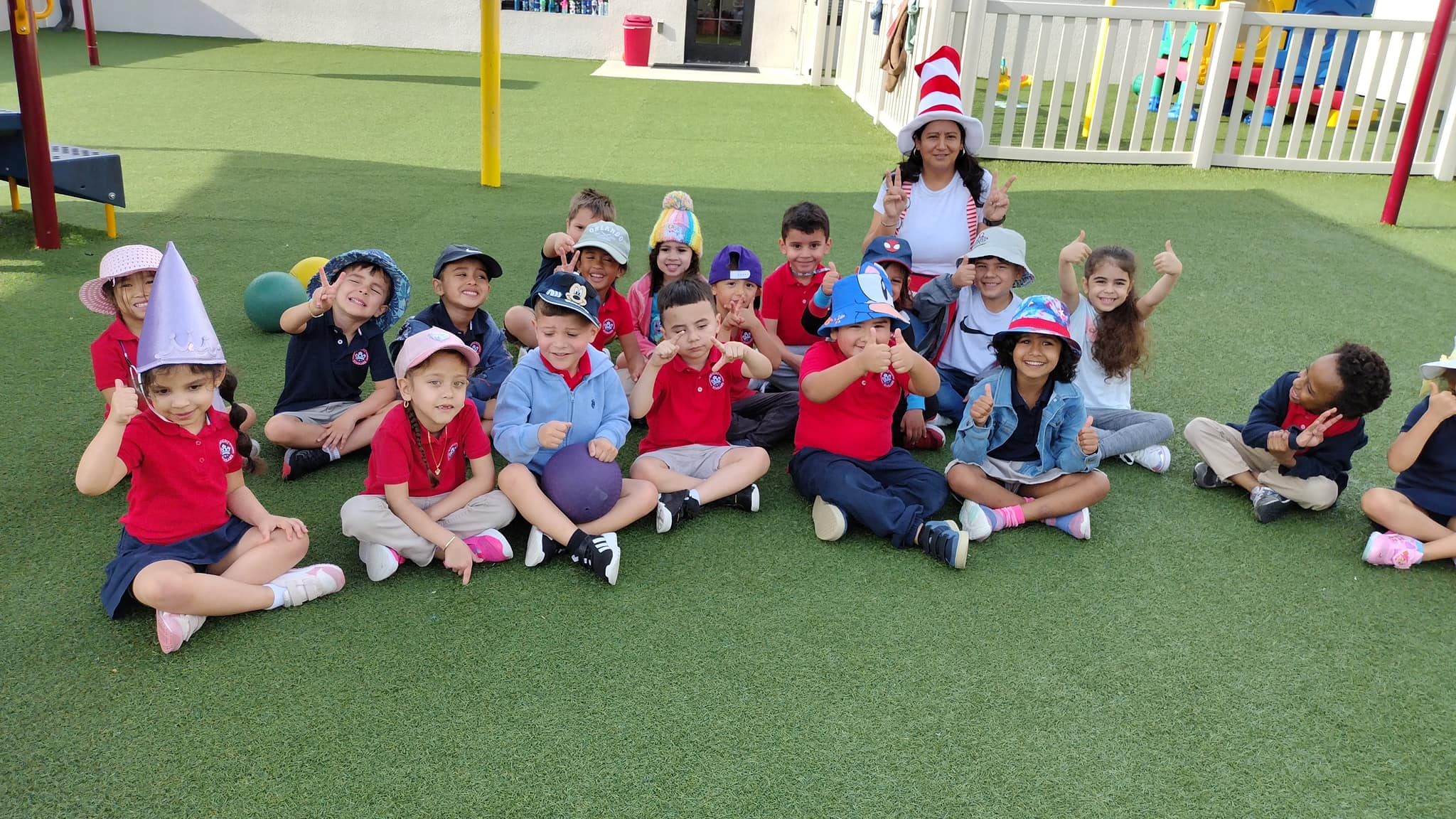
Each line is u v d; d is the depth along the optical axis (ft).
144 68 39.40
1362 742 7.62
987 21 44.50
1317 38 27.09
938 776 7.07
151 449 7.98
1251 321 17.13
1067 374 10.44
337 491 10.63
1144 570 9.87
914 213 14.51
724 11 49.83
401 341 11.55
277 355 13.92
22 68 16.87
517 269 18.03
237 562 8.41
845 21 41.24
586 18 49.96
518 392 10.00
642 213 22.21
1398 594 9.63
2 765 6.79
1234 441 11.49
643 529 10.25
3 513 9.78
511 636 8.38
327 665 7.90
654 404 11.15
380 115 32.42
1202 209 24.13
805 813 6.70
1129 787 7.07
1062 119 36.06
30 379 12.71
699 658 8.20
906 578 9.52
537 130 31.19
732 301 12.31
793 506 10.89
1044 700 7.90
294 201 21.98
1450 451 10.12
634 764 7.06
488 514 9.53
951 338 13.23
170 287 7.93
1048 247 20.88
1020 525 10.65
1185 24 27.40
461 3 49.47
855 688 7.93
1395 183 22.80
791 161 28.30
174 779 6.75
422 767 6.95
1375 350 15.96
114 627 8.24
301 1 49.32
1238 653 8.61
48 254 17.66
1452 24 26.18
